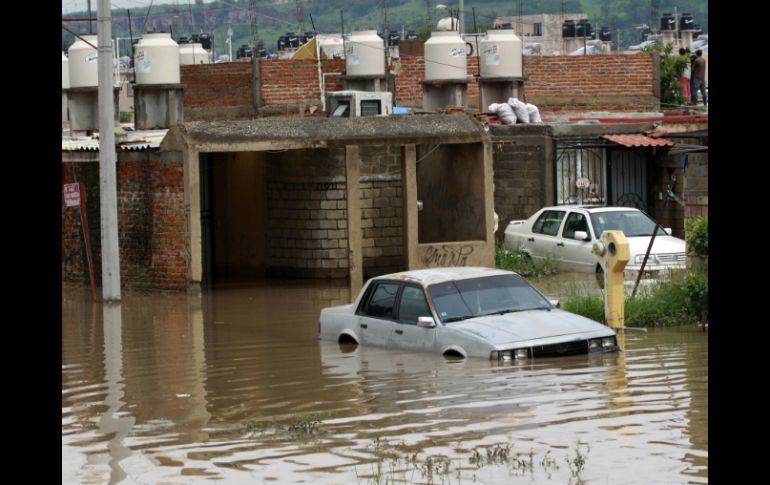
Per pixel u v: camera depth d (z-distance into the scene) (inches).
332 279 1149.7
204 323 855.7
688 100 1899.6
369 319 697.6
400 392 549.3
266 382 595.8
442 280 677.9
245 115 1631.4
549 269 1109.1
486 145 1146.7
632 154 1358.3
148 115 1310.3
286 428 488.7
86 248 1041.5
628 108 1636.3
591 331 637.3
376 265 1171.9
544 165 1295.5
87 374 639.1
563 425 471.5
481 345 621.0
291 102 1619.1
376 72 1509.6
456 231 1179.9
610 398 519.5
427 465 419.5
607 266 726.5
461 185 1172.5
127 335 798.5
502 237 1312.7
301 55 1827.0
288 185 1170.0
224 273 1235.2
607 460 418.6
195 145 1037.8
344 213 1148.5
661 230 1096.8
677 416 480.1
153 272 1074.1
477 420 485.4
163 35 1315.2
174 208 1053.8
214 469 427.8
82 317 906.7
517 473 405.7
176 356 697.6
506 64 1471.5
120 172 1091.3
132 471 430.3
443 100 1439.5
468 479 401.4
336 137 1092.5
